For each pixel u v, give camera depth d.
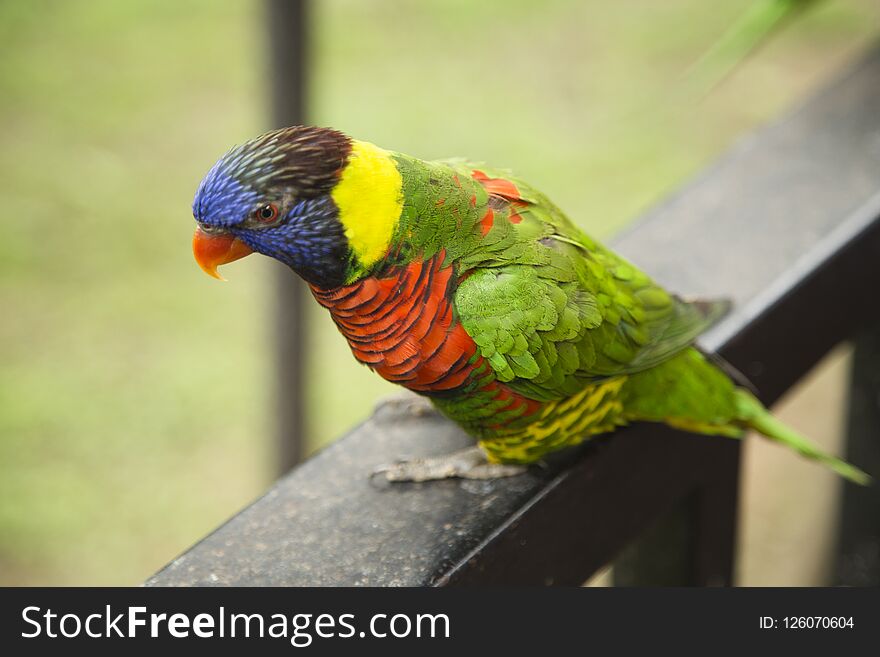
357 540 3.07
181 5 12.34
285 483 3.28
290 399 6.40
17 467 7.87
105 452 7.99
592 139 10.46
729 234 4.06
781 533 7.67
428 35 11.79
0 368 8.49
